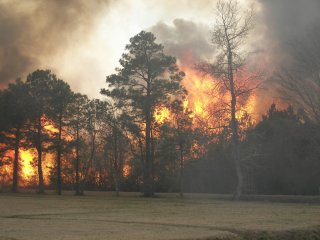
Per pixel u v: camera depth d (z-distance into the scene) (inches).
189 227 741.3
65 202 1622.8
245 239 653.3
